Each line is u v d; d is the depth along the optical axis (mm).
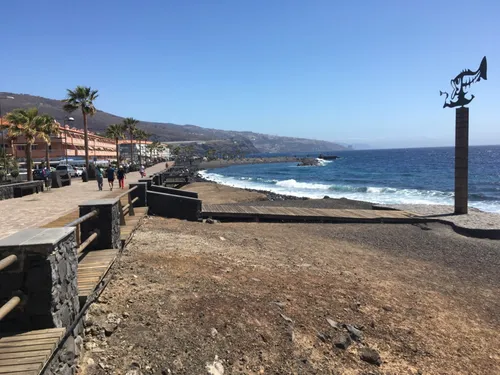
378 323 6438
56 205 16312
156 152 140375
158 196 14656
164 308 5426
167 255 8180
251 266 8430
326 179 61125
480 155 150500
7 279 3482
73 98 40500
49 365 3285
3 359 3061
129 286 6023
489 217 18484
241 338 5086
